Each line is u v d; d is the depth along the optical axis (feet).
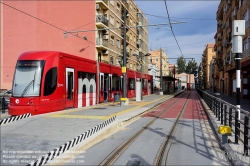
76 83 52.06
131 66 155.43
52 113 42.09
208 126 34.99
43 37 111.04
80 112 44.29
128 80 96.78
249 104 68.08
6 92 90.68
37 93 41.91
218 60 164.25
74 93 51.19
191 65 361.30
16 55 113.29
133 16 160.56
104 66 68.39
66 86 48.16
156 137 27.84
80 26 107.55
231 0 115.55
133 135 28.96
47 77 43.47
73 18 108.37
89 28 106.52
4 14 114.83
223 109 33.88
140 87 82.38
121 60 133.80
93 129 27.96
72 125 31.65
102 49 111.86
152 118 43.52
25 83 42.60
